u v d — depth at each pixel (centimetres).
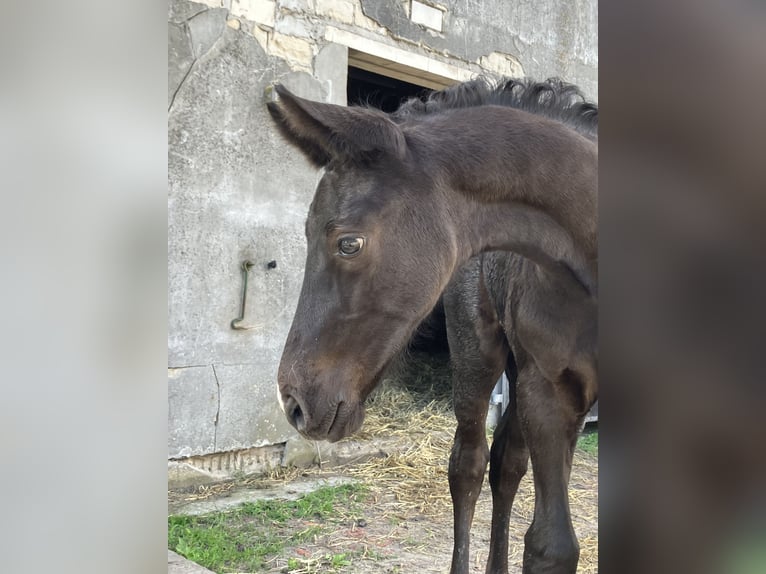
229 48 349
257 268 361
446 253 134
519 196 140
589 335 148
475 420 238
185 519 294
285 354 133
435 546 282
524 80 167
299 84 376
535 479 163
